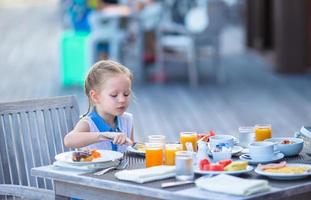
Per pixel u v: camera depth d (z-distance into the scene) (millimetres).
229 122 9102
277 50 13398
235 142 3980
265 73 13602
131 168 3488
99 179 3223
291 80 12578
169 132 8594
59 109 4355
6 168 4031
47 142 4270
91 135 3676
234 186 2902
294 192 3021
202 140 3750
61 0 15648
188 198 2875
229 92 11531
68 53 12266
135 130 8773
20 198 3992
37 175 3482
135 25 12781
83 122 3867
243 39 18688
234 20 23109
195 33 12148
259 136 3918
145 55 13055
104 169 3416
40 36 20266
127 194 3189
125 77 3789
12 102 4145
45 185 4172
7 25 23234
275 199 2994
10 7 29625
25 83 12875
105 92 3768
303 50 13258
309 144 3828
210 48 12609
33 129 4215
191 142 3738
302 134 3891
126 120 4035
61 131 4348
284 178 3152
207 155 3514
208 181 3016
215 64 14180
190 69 12430
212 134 3941
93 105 3949
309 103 10266
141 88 12203
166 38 12445
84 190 3373
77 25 12398
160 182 3137
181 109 10148
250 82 12531
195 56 12406
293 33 13195
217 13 12195
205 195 2885
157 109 10203
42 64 15320
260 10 16703
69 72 12352
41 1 31531
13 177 4062
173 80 13016
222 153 3469
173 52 12727
